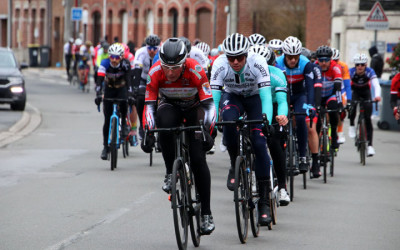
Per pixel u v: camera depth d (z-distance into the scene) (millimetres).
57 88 79312
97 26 116000
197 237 16156
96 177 25609
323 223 18734
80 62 74375
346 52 73312
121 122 30375
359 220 19141
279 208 20812
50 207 20219
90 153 32188
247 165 17047
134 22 106062
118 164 29125
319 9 79750
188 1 95000
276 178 19188
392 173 28078
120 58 27781
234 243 16453
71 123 44812
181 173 15539
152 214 19406
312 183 25594
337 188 24453
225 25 91000
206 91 16188
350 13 72875
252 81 17516
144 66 29641
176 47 15328
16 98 50938
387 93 45500
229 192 23016
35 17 137000
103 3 111562
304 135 23078
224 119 17469
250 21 87188
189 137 16016
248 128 17078
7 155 31281
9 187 23469
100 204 20719
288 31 85188
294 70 22969
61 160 29906
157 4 100375
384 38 72500
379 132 44344
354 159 32312
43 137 37875
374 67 49031
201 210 16156
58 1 130125
